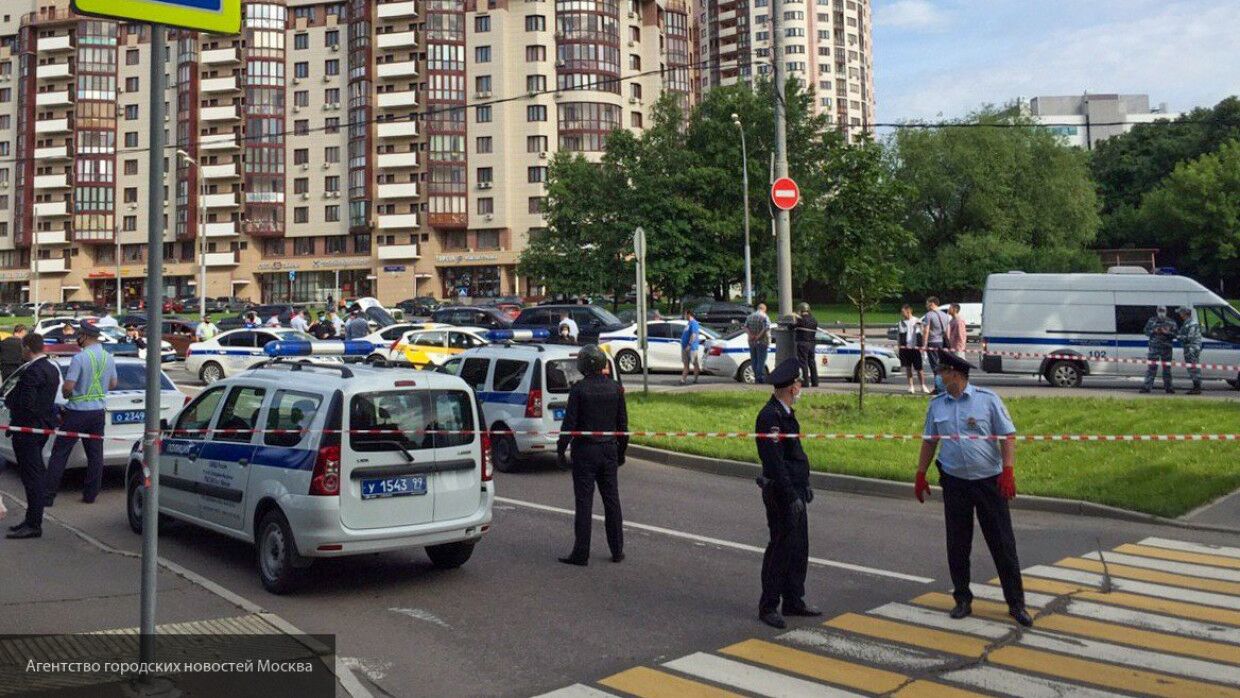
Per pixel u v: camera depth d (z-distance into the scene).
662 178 47.91
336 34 83.38
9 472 12.30
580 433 7.87
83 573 7.22
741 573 7.57
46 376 8.73
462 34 80.31
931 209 66.88
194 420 8.37
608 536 8.01
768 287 48.72
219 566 7.77
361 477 6.90
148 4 4.38
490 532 9.11
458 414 7.50
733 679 5.14
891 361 22.39
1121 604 6.51
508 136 79.75
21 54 88.19
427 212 80.56
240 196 84.31
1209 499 9.88
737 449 12.98
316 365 8.05
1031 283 20.72
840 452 12.49
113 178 87.31
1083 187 65.88
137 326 33.12
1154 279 19.88
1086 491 10.15
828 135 16.25
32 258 88.62
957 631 5.96
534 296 78.31
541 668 5.38
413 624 6.23
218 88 84.50
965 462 6.25
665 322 26.00
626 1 84.06
